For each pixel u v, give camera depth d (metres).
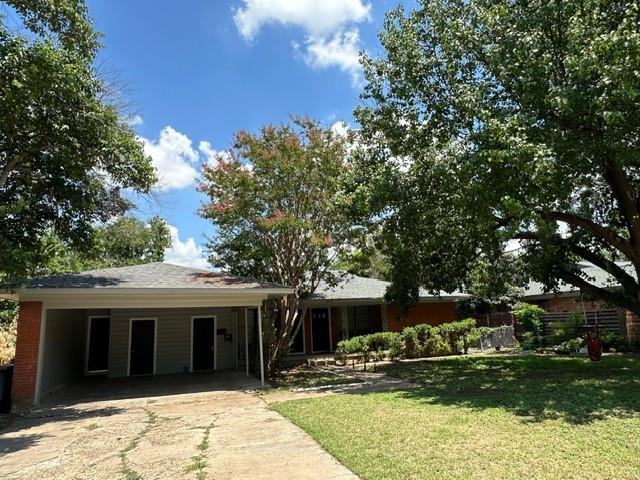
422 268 14.63
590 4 9.11
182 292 11.98
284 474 5.12
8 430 8.52
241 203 14.28
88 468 5.83
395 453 5.62
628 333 18.55
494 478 4.59
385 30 12.80
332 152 14.52
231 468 5.45
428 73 12.35
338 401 9.63
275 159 14.20
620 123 8.80
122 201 13.26
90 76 10.63
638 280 11.67
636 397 8.36
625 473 4.59
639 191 12.59
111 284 11.91
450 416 7.55
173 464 5.77
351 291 20.52
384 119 12.88
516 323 23.81
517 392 9.55
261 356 13.52
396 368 15.98
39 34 10.53
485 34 11.45
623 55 8.12
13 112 9.81
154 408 10.34
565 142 9.25
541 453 5.33
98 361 18.36
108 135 10.89
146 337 17.66
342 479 4.85
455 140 11.70
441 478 4.66
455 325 20.53
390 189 11.55
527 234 12.72
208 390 12.75
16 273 9.30
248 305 13.61
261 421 8.21
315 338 20.73
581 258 14.82
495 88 11.03
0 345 18.27
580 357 16.27
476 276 20.12
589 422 6.70
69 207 12.01
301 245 15.42
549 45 10.21
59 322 14.40
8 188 11.55
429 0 12.33
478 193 9.98
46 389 12.94
